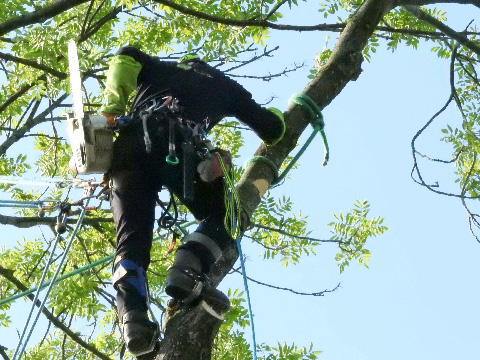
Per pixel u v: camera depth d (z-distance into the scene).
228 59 16.06
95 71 14.95
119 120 8.51
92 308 15.00
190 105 8.90
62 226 9.06
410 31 14.15
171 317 8.17
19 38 14.25
